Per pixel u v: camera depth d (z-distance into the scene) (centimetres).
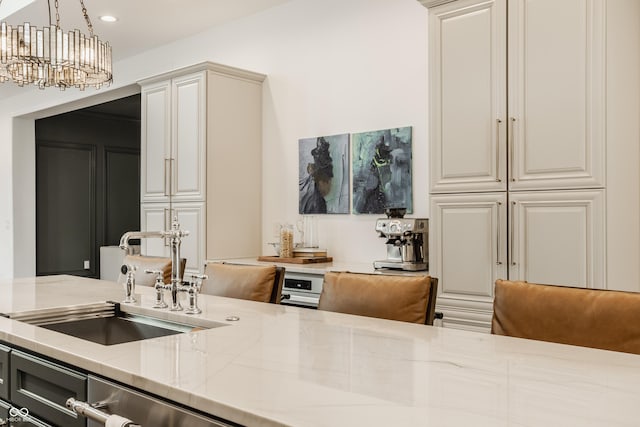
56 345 144
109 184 848
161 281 206
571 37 245
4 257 736
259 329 162
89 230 823
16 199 722
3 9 467
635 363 124
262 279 233
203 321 180
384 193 369
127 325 212
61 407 142
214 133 412
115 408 123
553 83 250
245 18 462
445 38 284
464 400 99
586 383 109
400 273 311
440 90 286
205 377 114
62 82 322
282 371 118
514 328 161
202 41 500
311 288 340
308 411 94
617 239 241
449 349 137
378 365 123
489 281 268
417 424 88
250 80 439
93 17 463
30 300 225
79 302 220
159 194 443
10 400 163
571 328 151
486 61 270
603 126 236
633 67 254
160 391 110
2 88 698
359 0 385
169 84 434
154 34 506
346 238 392
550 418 90
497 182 266
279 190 435
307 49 416
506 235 263
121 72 593
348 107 391
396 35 365
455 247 280
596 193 237
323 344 143
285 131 431
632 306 144
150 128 451
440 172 286
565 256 246
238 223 429
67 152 798
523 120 258
